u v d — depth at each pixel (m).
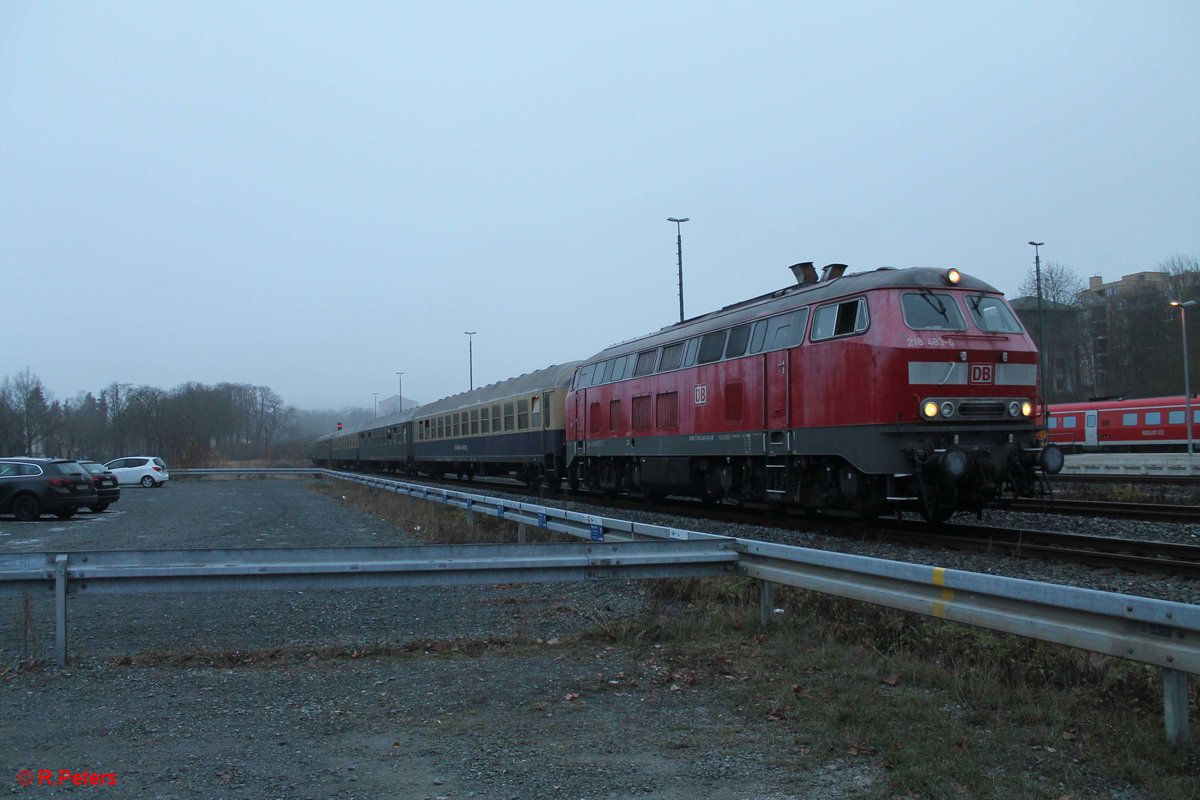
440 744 4.69
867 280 12.11
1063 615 4.73
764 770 4.26
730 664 6.21
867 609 7.14
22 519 20.72
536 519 12.16
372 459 54.06
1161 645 4.19
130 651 6.96
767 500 14.75
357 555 6.68
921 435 11.23
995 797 3.82
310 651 6.75
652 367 18.22
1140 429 37.72
